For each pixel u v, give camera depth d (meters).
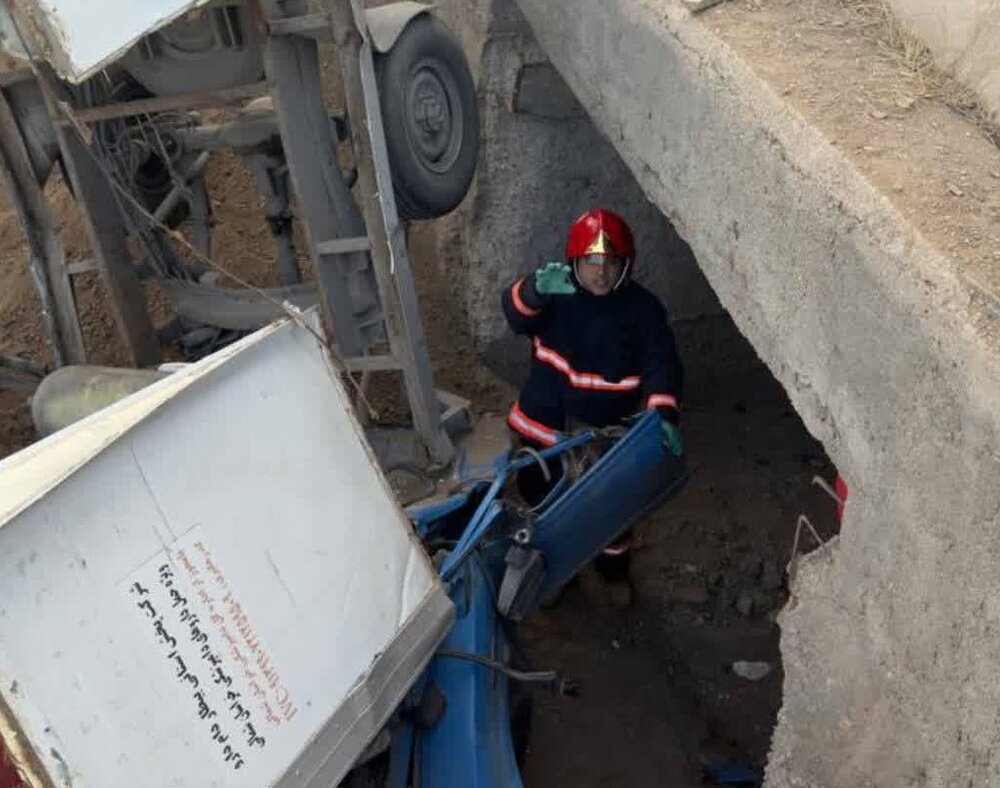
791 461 5.77
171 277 4.72
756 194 2.78
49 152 4.36
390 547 2.74
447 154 4.55
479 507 3.64
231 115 5.09
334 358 2.78
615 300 4.17
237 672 2.28
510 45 5.02
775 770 2.80
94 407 3.71
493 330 5.71
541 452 3.90
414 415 4.59
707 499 5.54
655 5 3.29
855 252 2.32
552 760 4.21
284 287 4.66
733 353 6.00
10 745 1.90
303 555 2.49
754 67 2.80
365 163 4.03
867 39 2.92
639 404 4.32
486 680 3.29
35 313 5.95
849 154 2.43
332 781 2.43
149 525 2.17
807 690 2.67
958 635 2.05
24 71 4.14
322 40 3.90
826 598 2.60
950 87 2.68
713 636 4.88
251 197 6.40
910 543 2.21
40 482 2.04
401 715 3.07
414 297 4.41
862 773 2.46
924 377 2.10
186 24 3.78
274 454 2.47
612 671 4.66
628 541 4.71
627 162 3.79
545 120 5.18
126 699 2.07
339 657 2.52
